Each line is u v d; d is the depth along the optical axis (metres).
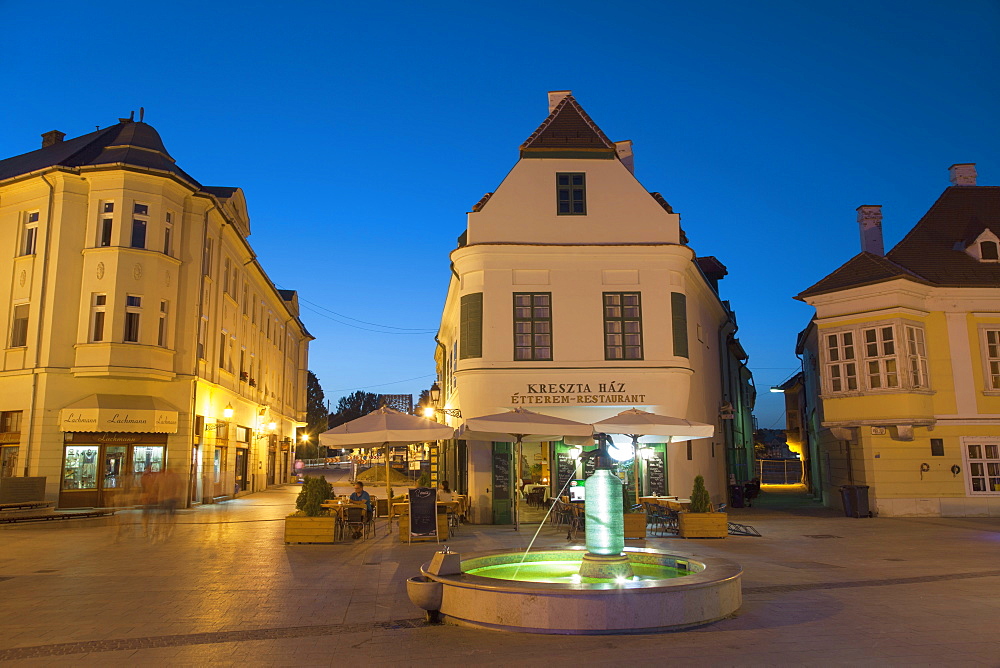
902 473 21.00
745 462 36.47
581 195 20.48
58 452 22.50
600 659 6.52
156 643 7.24
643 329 19.64
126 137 25.30
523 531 17.47
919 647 6.83
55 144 30.20
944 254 22.75
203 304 26.31
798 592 9.58
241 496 32.91
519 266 19.84
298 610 8.76
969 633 7.36
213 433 27.66
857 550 13.88
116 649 7.02
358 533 16.22
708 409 24.58
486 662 6.50
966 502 20.81
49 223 23.67
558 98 22.23
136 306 23.56
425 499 15.37
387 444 18.36
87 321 23.05
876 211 25.78
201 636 7.50
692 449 20.66
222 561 12.85
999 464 21.03
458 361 20.31
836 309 21.77
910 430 20.41
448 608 8.09
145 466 24.09
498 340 19.45
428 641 7.27
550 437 16.91
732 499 25.84
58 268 23.25
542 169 20.59
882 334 20.83
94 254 23.36
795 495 35.41
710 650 6.76
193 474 25.72
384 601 9.30
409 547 14.65
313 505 15.51
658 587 7.58
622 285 19.89
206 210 26.42
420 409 44.53
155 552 14.09
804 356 34.88
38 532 17.70
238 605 9.06
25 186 24.23
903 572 11.27
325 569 11.91
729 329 30.56
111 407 22.83
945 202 24.50
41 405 22.47
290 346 51.91
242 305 33.78
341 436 15.40
